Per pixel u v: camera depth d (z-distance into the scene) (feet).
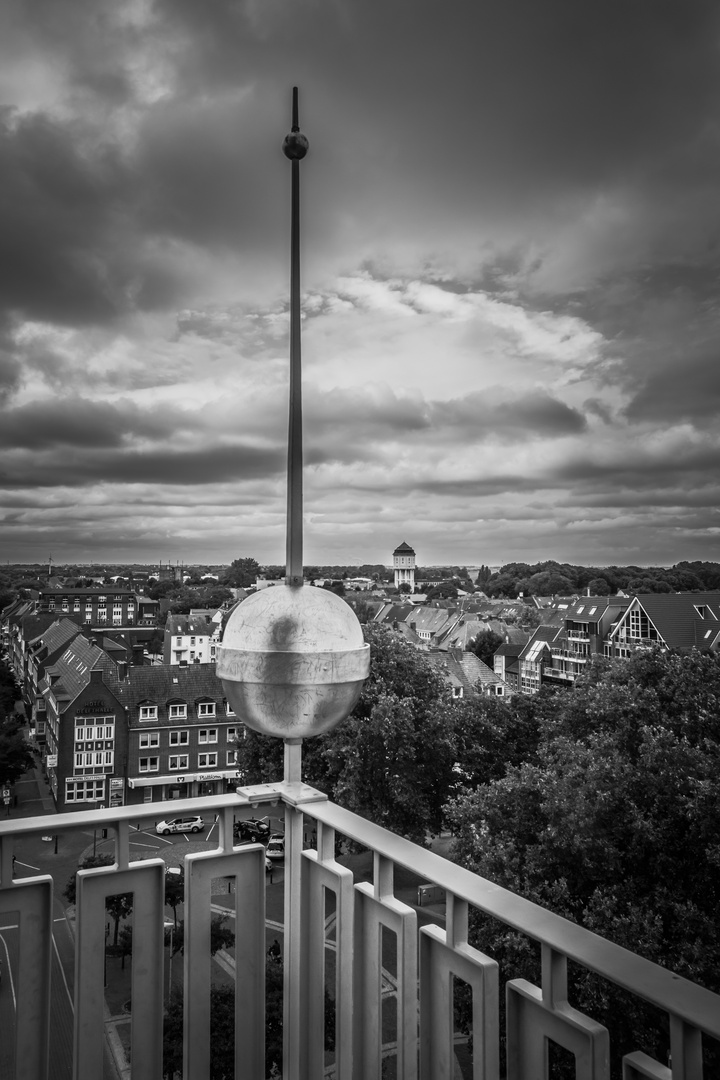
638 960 5.66
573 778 60.75
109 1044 75.20
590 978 45.78
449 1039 7.22
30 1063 8.02
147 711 201.05
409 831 99.04
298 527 9.16
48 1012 8.09
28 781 228.43
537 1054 6.42
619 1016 46.37
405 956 7.60
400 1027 7.62
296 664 8.21
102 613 580.71
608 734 69.56
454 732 103.09
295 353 9.55
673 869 54.54
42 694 258.37
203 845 154.71
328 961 69.05
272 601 8.67
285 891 9.37
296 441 9.37
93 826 8.30
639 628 283.38
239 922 9.19
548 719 101.55
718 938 50.21
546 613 460.55
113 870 8.41
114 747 198.29
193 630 353.72
